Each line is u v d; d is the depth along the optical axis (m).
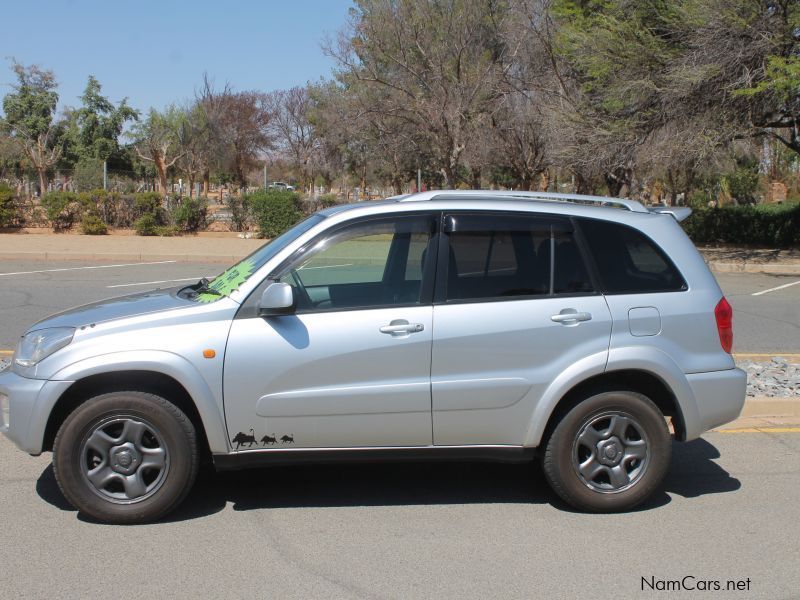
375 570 4.08
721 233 27.19
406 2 27.53
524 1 26.53
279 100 54.44
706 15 19.55
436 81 27.69
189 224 27.89
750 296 15.24
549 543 4.43
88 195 27.41
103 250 21.38
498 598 3.80
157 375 4.57
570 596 3.84
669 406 5.03
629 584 3.97
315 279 4.97
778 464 5.81
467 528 4.63
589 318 4.76
